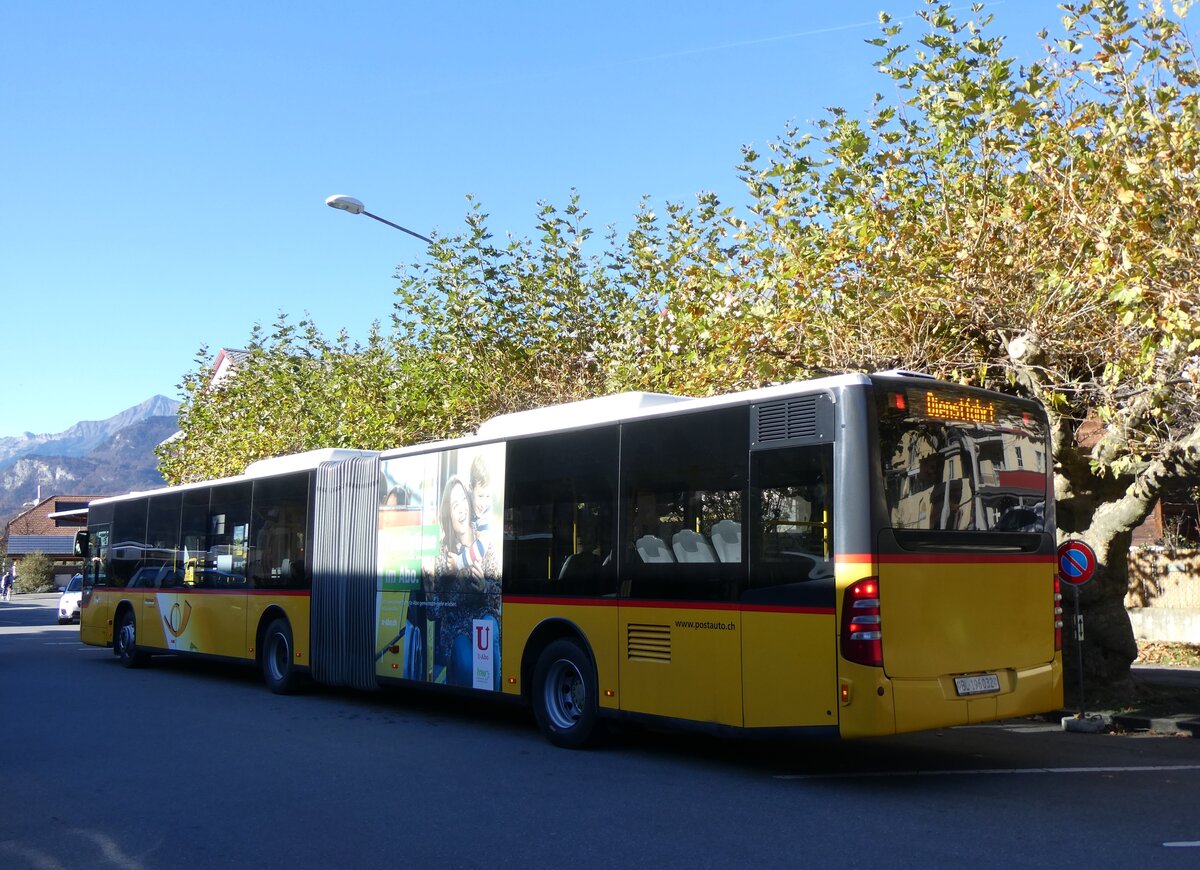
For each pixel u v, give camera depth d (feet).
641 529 32.55
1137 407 37.76
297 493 50.83
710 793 27.66
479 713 43.98
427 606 41.65
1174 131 32.83
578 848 22.33
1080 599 42.98
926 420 28.53
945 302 39.99
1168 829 23.17
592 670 33.91
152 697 49.49
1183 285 32.12
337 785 28.91
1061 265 39.01
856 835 23.07
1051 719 40.81
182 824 24.73
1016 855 21.22
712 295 46.78
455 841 23.02
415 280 69.36
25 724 40.47
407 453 43.86
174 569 61.11
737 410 30.01
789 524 28.17
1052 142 38.19
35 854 22.43
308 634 48.85
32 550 275.39
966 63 41.19
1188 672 51.85
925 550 27.68
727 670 29.27
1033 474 31.14
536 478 36.94
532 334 64.18
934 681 27.35
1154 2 34.88
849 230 41.86
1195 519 78.59
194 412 105.09
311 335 96.32
